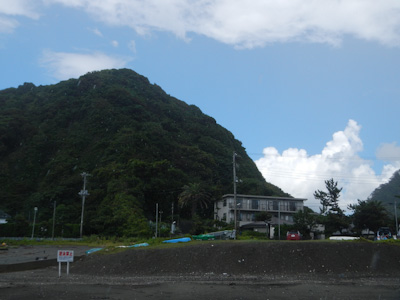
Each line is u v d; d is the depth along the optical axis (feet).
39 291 57.67
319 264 81.66
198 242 94.32
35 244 167.43
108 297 54.24
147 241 137.59
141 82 515.50
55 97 409.28
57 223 216.95
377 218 199.41
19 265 87.30
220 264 80.48
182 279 71.67
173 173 281.74
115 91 402.93
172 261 82.17
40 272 81.05
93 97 394.32
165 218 258.37
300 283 69.21
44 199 258.78
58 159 302.66
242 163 386.32
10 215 248.11
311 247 87.25
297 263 81.51
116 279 71.97
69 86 430.20
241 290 61.98
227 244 88.17
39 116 370.73
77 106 385.50
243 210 248.73
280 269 79.41
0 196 263.70
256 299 55.26
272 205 256.52
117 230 209.15
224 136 436.35
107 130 339.16
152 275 76.89
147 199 265.95
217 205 267.39
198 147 364.38
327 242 90.53
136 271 79.10
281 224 213.87
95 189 258.78
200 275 75.97
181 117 439.63
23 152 314.76
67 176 284.00
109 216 217.77
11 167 299.99
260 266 80.12
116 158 287.07
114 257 85.71
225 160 364.79
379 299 56.65
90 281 69.10
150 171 268.21
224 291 60.80
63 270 83.51
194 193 247.29
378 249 89.15
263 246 86.99
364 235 229.66
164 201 269.23
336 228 203.62
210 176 321.52
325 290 63.36
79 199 260.21
